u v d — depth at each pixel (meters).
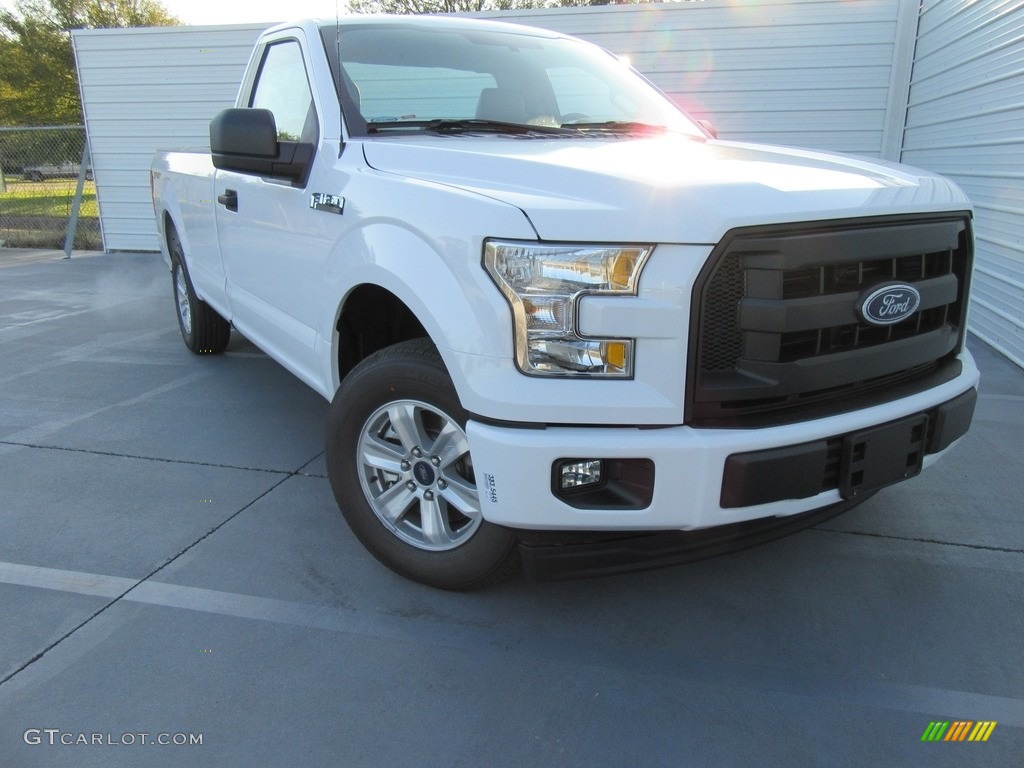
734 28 9.05
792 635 2.41
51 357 5.70
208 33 10.84
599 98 3.54
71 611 2.51
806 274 2.00
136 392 4.83
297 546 2.93
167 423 4.26
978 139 6.59
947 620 2.48
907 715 2.06
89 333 6.51
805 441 2.01
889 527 3.09
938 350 2.40
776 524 2.21
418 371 2.36
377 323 2.95
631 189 1.96
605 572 2.15
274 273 3.37
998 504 3.27
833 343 2.10
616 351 1.94
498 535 2.34
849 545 2.96
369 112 2.96
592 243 1.92
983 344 6.27
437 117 3.11
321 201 2.79
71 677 2.19
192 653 2.30
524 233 1.96
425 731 2.00
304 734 1.99
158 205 5.55
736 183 2.00
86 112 11.62
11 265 10.76
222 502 3.29
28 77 35.81
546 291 1.95
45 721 2.02
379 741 1.97
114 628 2.42
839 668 2.26
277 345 3.55
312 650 2.32
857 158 2.78
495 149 2.50
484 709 2.09
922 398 2.29
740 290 1.95
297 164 3.00
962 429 2.43
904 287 2.15
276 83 3.65
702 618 2.50
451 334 2.11
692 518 1.98
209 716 2.05
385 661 2.28
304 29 3.38
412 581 2.66
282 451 3.87
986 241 6.34
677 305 1.89
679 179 2.00
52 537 2.99
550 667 2.26
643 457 1.94
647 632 2.43
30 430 4.14
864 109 8.95
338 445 2.64
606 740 1.98
